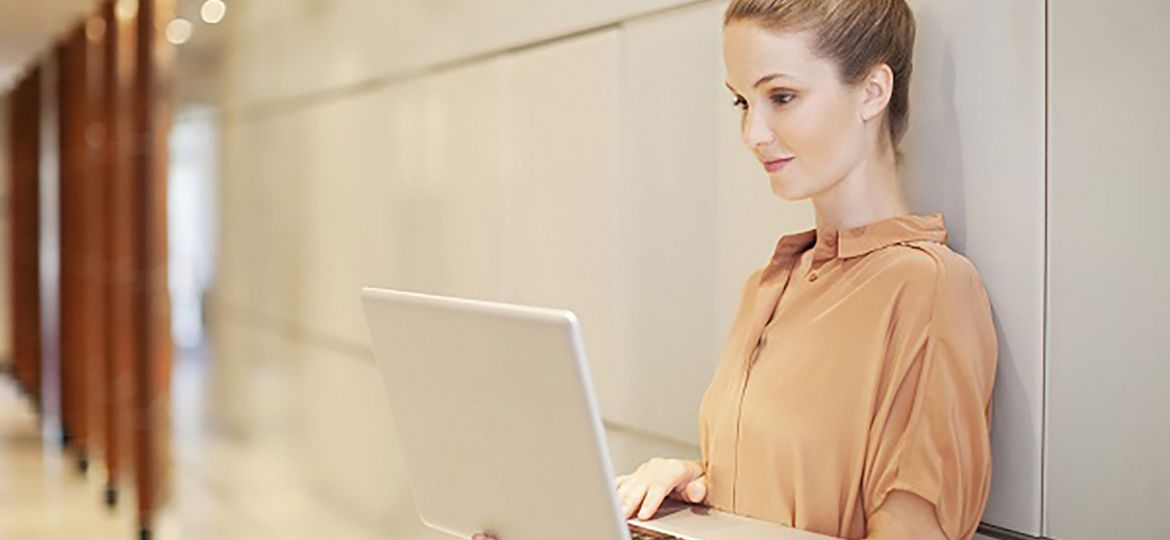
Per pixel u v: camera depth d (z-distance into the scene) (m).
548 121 3.80
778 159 2.69
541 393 1.93
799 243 2.72
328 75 5.63
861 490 2.46
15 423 11.09
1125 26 2.10
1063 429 2.22
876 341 2.44
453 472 2.21
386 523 5.07
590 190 3.59
